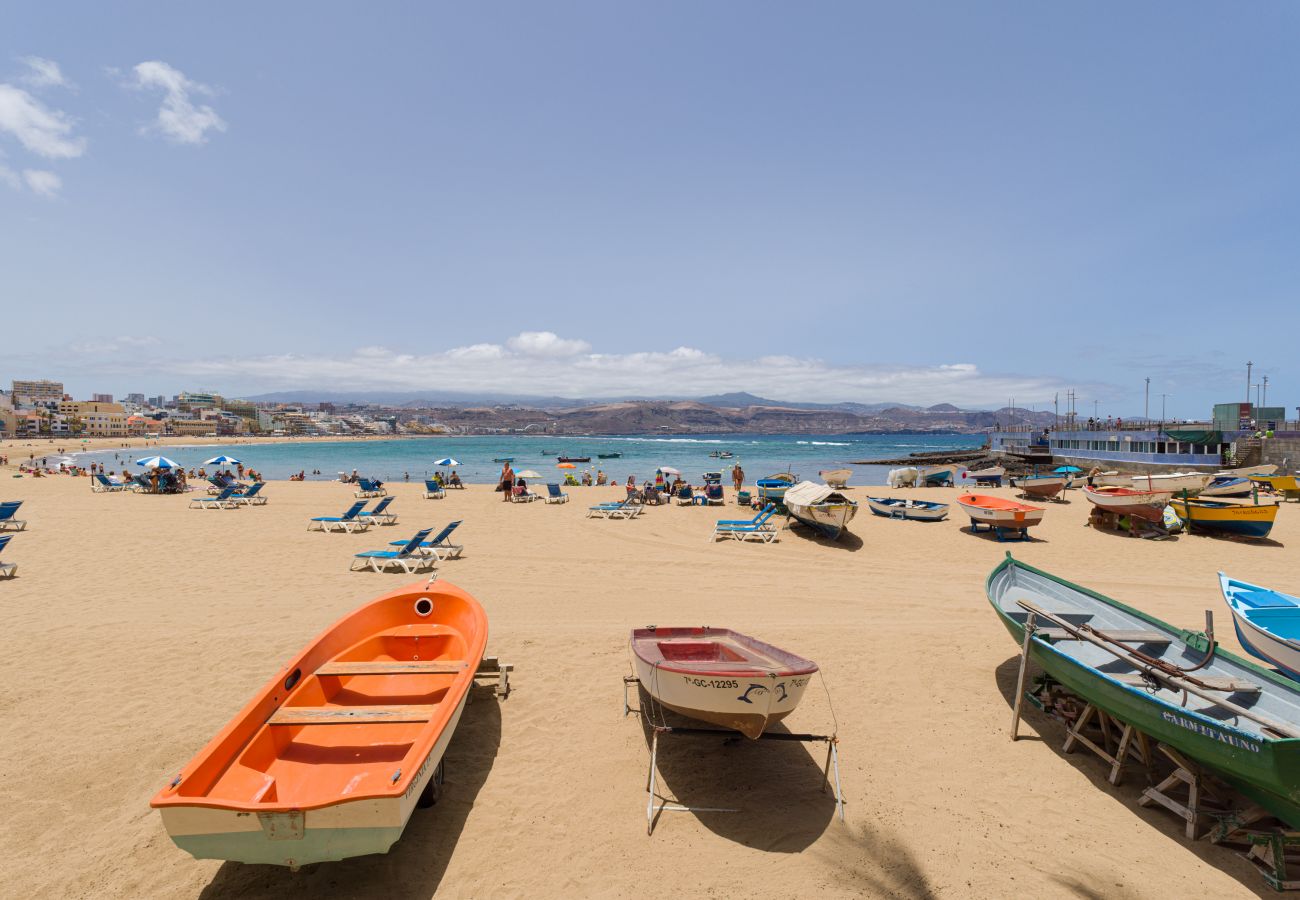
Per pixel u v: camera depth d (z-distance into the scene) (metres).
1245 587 8.84
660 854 4.85
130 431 185.00
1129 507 19.47
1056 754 6.38
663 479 31.97
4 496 28.80
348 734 5.59
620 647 9.16
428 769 4.80
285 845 4.05
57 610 10.59
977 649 9.21
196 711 6.93
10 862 4.60
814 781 5.88
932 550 16.75
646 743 6.50
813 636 9.72
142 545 16.31
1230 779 5.08
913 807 5.50
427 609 7.96
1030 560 15.70
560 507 25.31
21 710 6.91
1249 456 43.19
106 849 4.77
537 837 5.02
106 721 6.69
